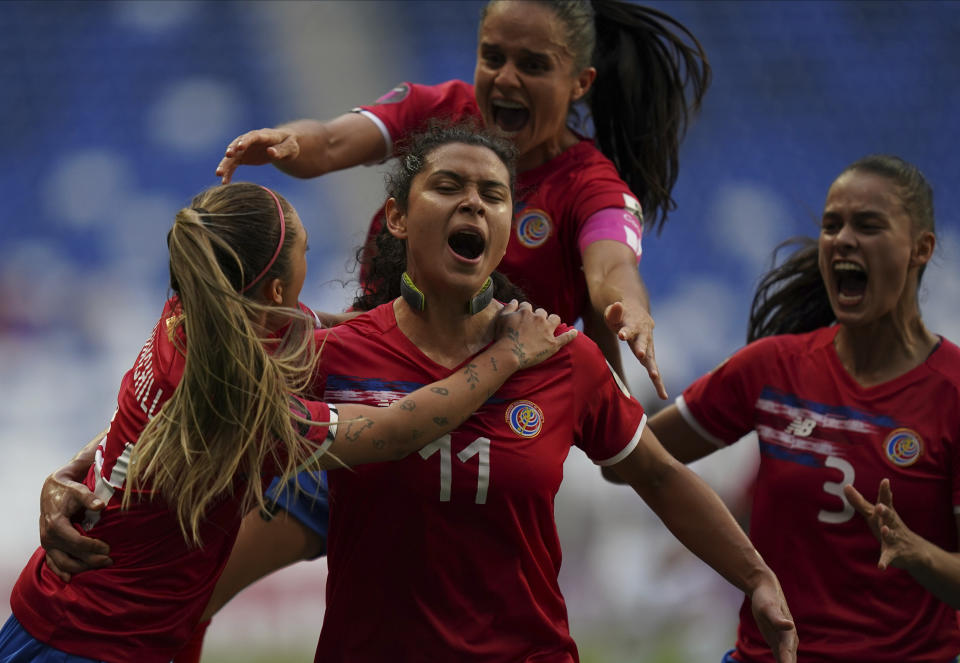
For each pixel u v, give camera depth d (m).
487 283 11.64
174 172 56.88
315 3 59.38
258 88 58.44
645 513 32.06
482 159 11.38
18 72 58.25
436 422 10.87
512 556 11.33
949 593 13.13
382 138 16.09
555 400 11.49
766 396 15.25
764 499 14.98
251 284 11.27
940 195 55.94
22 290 51.09
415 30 58.56
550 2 14.86
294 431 10.73
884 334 14.80
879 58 57.97
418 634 11.30
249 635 30.50
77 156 56.75
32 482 43.00
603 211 14.82
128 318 51.62
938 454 14.30
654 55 16.66
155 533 11.24
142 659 11.33
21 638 11.48
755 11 58.81
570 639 11.70
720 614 30.73
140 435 11.17
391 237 12.47
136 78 58.41
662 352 50.56
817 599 14.44
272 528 14.56
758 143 56.53
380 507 11.20
